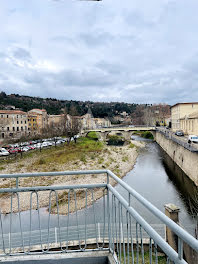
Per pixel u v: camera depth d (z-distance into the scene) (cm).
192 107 5412
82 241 606
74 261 289
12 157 3312
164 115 10944
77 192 1852
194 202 1666
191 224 1174
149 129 6397
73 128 4988
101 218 1310
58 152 3738
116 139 6694
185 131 4772
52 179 2272
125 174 2667
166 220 145
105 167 2892
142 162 3372
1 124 5075
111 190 282
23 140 4319
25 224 1271
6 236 605
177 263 128
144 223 183
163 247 149
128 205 224
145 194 1894
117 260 270
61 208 1533
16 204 1606
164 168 2923
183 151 2655
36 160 3133
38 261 286
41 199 1705
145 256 579
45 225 1252
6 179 2259
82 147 4300
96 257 292
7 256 294
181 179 2361
